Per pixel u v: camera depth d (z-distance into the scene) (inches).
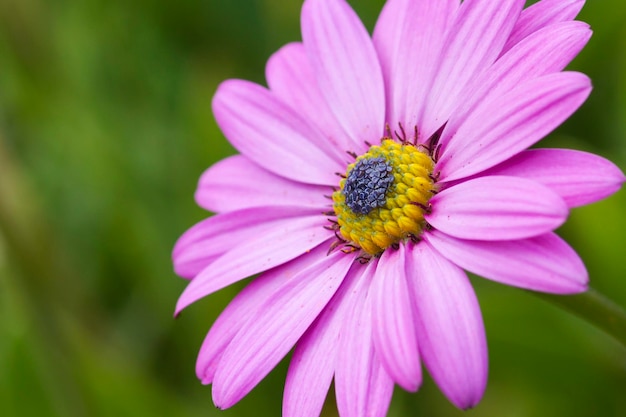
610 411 9.9
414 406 10.0
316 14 9.0
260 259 8.6
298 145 9.0
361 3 11.0
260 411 10.1
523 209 7.6
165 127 11.3
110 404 9.9
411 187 8.3
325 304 8.2
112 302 11.1
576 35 8.0
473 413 10.0
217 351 8.4
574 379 9.9
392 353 7.6
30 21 11.0
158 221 10.9
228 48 11.5
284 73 9.2
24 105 11.4
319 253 8.6
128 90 11.5
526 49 8.1
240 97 9.1
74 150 11.3
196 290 8.5
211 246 8.9
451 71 8.4
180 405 10.0
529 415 9.9
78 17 11.7
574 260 7.5
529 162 7.9
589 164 7.8
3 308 10.5
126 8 11.6
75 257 11.1
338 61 8.9
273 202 9.0
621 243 9.8
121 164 11.1
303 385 8.0
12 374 9.9
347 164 8.9
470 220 7.8
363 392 7.7
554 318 9.8
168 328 10.6
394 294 7.8
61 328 9.8
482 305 9.8
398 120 8.7
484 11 8.3
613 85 10.4
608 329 8.1
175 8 11.5
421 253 8.0
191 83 11.0
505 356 9.9
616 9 10.2
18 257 9.7
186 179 10.7
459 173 8.1
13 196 9.7
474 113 8.1
